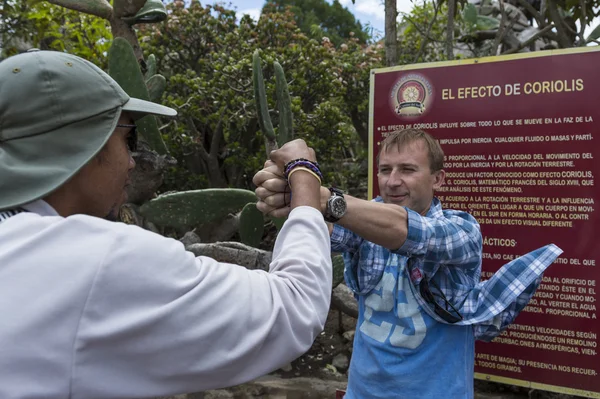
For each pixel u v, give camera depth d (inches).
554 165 90.3
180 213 124.0
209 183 189.3
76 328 31.0
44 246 32.4
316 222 41.5
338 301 130.6
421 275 64.2
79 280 31.3
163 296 32.9
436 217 65.8
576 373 90.0
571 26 178.2
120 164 40.6
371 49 220.2
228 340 34.2
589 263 88.1
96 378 31.5
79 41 210.7
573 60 88.5
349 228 55.3
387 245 57.6
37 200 35.2
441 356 65.9
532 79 91.8
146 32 208.7
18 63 36.6
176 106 168.9
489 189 96.1
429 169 68.6
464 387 66.9
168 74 200.2
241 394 121.2
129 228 34.6
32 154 35.6
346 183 221.3
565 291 90.2
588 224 88.0
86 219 34.1
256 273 37.9
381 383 68.0
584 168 88.0
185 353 33.2
